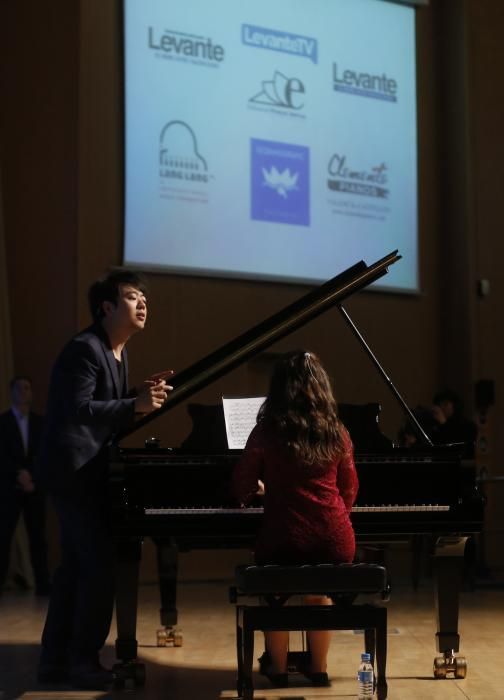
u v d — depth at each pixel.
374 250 9.52
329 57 9.34
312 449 3.62
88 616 3.84
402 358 9.68
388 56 9.71
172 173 8.44
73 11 8.05
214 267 8.61
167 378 4.16
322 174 9.23
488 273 9.88
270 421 3.67
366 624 3.46
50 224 7.98
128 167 8.23
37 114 8.01
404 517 3.95
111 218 8.15
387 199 9.62
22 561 7.61
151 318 8.36
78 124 7.98
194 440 4.35
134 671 3.86
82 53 8.04
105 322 4.05
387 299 9.65
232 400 4.27
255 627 3.44
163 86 8.42
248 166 8.82
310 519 3.62
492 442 9.59
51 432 3.87
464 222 9.86
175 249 8.42
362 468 4.06
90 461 3.82
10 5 8.05
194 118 8.56
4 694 3.73
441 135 10.16
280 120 9.01
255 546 3.75
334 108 9.34
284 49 9.08
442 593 4.05
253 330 4.23
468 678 4.03
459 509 3.97
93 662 3.91
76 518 3.83
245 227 8.77
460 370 9.80
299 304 4.26
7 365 7.72
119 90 8.26
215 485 3.98
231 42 8.78
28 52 8.03
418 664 4.34
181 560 8.46
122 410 3.77
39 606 6.40
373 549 5.07
